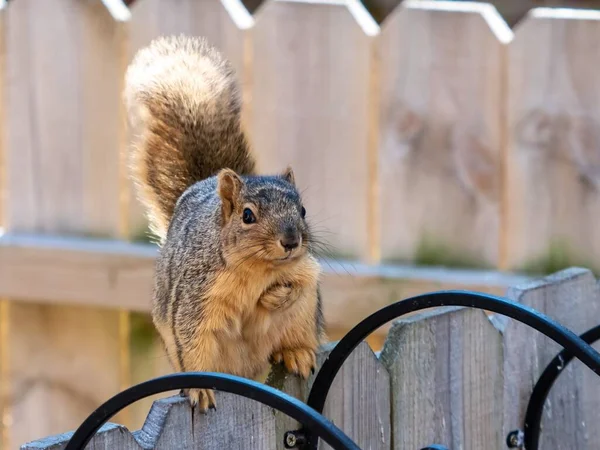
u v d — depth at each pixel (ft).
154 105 30.40
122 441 18.33
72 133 35.42
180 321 24.71
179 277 25.16
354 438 21.80
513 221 33.71
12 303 36.27
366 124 33.99
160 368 35.55
